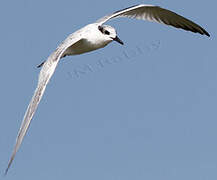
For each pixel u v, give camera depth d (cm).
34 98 1116
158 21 1548
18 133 1084
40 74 1179
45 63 1208
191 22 1527
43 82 1146
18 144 1076
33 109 1099
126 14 1502
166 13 1532
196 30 1540
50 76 1159
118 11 1471
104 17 1458
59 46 1282
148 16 1536
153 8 1515
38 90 1129
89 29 1391
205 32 1520
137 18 1525
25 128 1084
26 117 1095
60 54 1226
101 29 1412
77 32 1372
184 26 1561
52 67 1183
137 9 1509
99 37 1395
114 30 1428
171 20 1556
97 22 1438
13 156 1070
